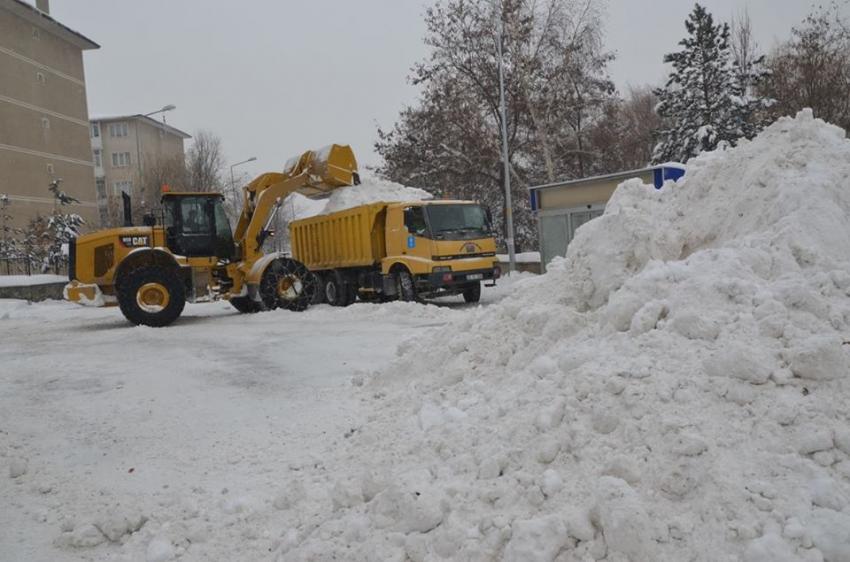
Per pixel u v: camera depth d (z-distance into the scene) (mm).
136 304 12992
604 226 5336
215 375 7766
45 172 40969
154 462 4926
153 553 3412
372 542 3049
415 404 5008
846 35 26078
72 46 44375
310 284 15469
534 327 5066
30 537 3805
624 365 3545
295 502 3838
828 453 2783
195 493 4250
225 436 5414
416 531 3057
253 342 10219
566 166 30312
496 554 2760
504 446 3445
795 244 4047
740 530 2543
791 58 26797
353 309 13828
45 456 5164
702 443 2867
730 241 4562
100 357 9406
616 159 31859
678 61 27328
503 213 31266
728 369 3223
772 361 3225
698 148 26000
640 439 3062
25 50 39844
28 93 39906
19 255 30047
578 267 5383
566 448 3232
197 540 3564
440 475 3438
